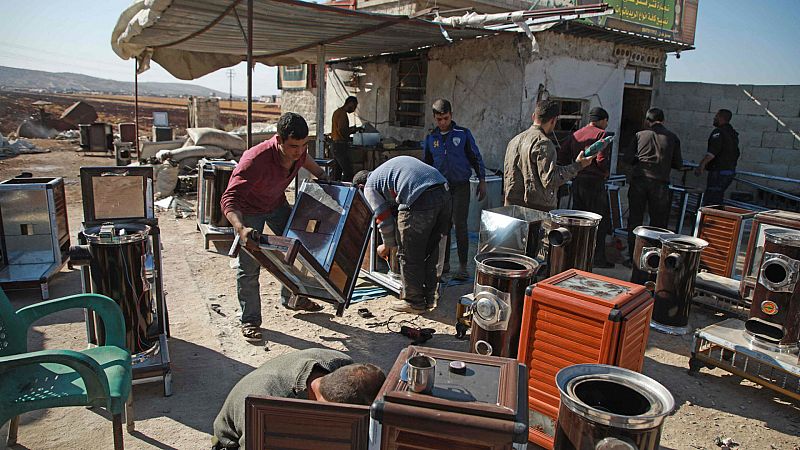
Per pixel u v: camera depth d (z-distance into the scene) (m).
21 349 2.74
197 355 4.16
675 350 4.57
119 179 3.73
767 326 3.91
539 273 4.73
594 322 2.80
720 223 5.50
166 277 5.89
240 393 2.32
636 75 10.76
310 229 4.02
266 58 11.33
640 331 2.98
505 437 1.67
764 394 3.92
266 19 7.00
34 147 19.56
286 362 2.29
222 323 4.74
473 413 1.74
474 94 9.33
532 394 3.11
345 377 1.98
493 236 4.67
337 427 1.79
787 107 10.15
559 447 2.18
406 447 1.77
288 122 3.86
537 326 3.04
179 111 47.25
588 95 9.58
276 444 1.83
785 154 10.27
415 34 8.45
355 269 4.16
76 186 11.74
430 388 1.86
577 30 8.80
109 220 3.76
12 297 5.39
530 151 5.12
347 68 12.69
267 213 4.29
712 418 3.57
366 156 10.88
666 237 5.03
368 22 7.20
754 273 4.81
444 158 5.80
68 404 2.51
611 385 2.25
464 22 7.36
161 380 3.62
